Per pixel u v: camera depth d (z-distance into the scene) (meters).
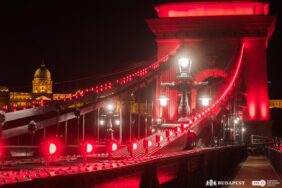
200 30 95.50
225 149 33.69
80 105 24.00
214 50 95.00
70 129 33.62
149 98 66.00
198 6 102.75
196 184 19.80
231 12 103.06
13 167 11.37
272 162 43.41
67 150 19.11
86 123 35.41
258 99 95.81
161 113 69.12
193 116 38.41
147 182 11.62
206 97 41.25
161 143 27.56
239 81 80.06
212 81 68.25
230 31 95.69
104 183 9.11
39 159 15.55
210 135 42.28
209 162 24.12
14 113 13.49
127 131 45.62
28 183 6.81
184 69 27.28
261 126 94.19
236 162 45.41
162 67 59.81
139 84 48.31
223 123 53.78
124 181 10.14
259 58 95.88
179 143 28.95
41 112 14.55
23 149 19.31
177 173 15.96
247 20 95.38
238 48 93.12
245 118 95.06
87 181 8.43
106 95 32.34
